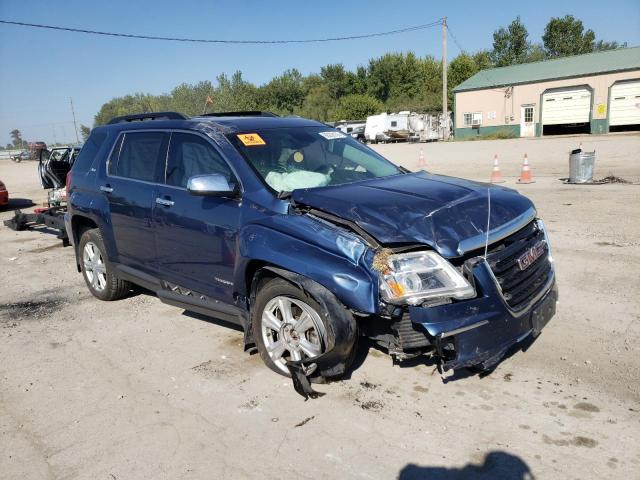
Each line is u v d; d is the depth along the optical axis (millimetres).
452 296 3229
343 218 3598
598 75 37406
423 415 3465
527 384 3758
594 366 3951
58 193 10055
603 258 6469
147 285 5242
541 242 3947
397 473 2949
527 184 12992
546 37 78125
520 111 41906
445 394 3688
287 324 3850
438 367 3691
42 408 3832
